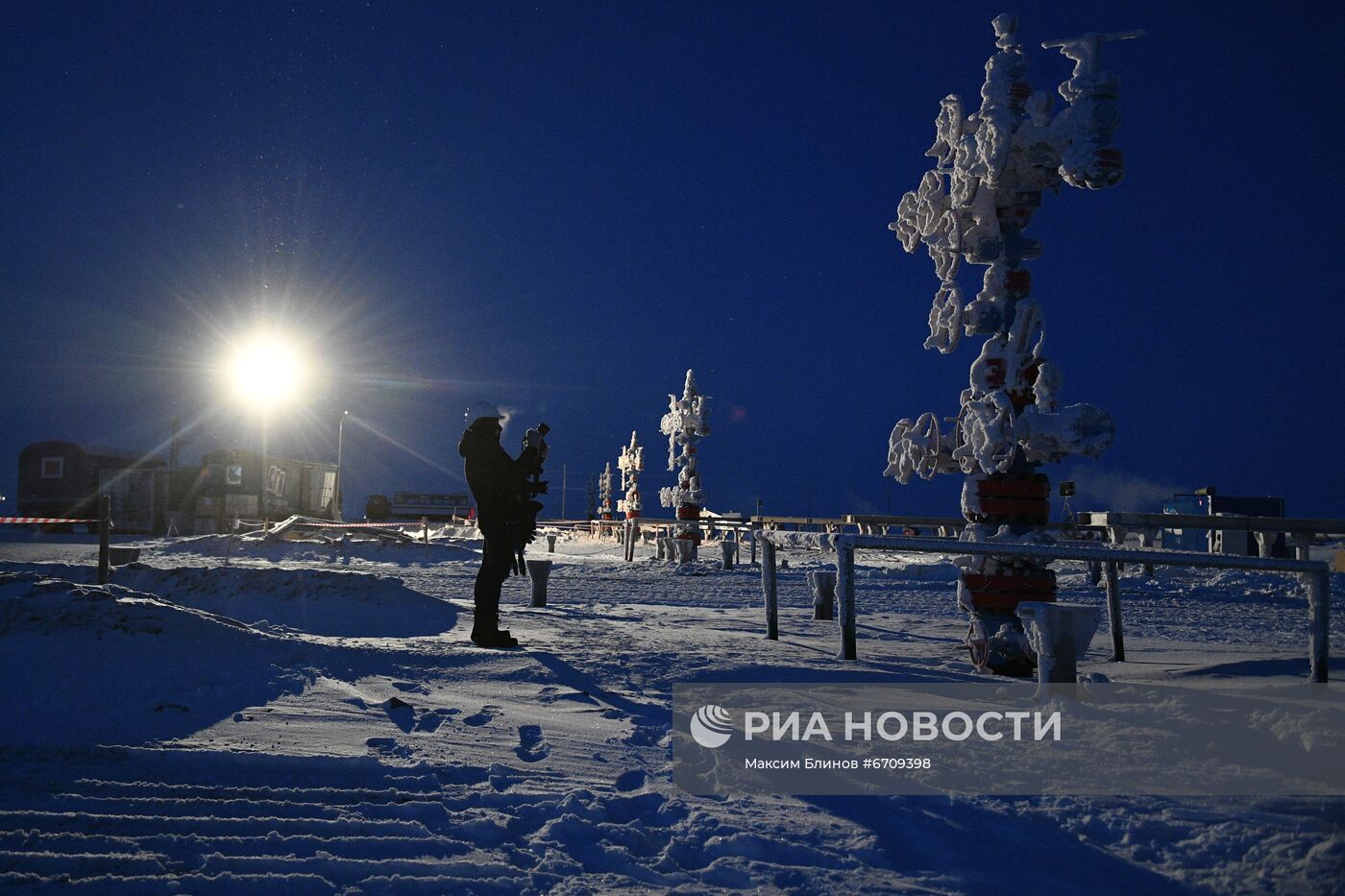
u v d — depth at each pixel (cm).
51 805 380
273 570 1253
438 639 969
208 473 4600
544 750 495
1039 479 870
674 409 3155
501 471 916
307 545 2961
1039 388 861
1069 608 635
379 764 448
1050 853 355
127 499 4675
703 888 317
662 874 330
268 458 4697
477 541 3612
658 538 3234
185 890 301
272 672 661
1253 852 353
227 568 1256
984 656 801
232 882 307
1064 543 851
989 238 885
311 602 1159
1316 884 319
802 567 2636
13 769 427
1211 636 1196
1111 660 923
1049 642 630
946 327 914
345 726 530
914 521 3269
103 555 1170
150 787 406
